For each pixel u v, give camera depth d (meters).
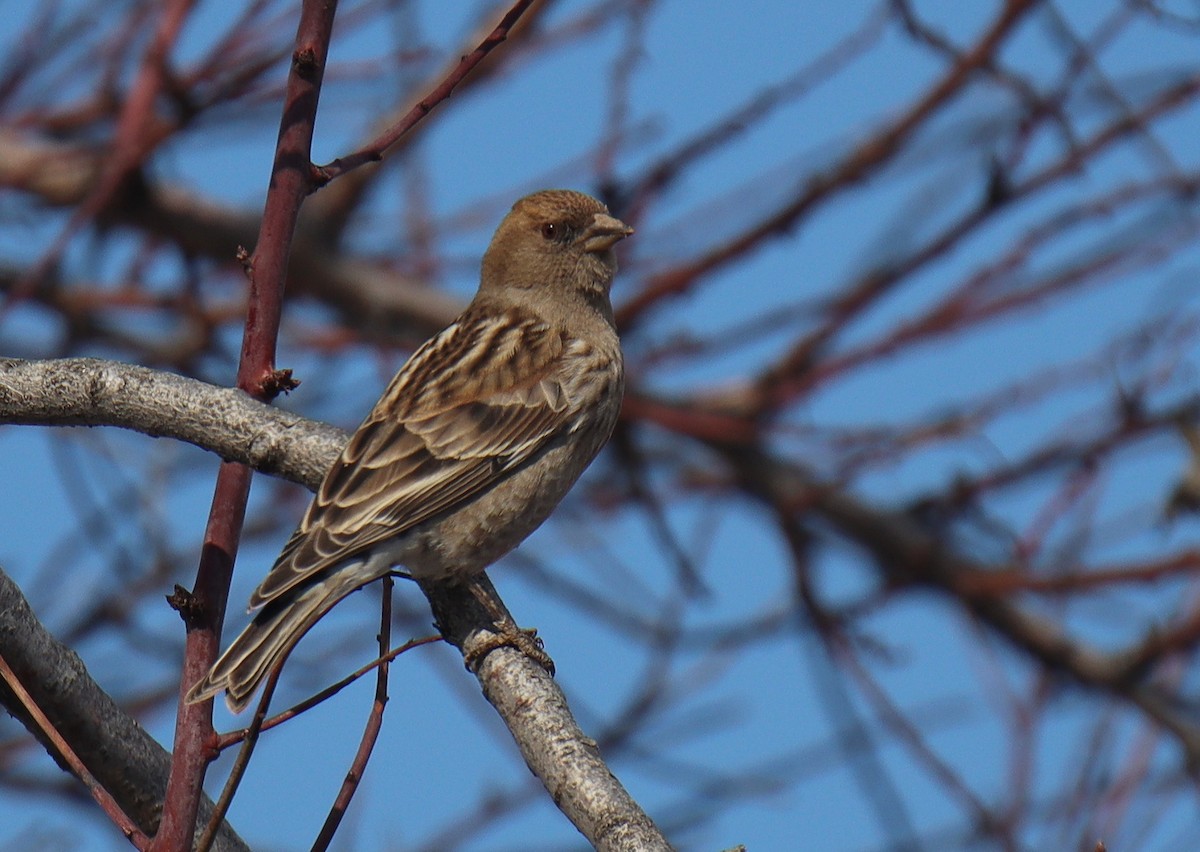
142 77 11.26
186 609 7.54
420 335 14.96
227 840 8.11
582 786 7.23
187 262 13.59
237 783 6.54
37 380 8.55
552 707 7.61
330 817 6.73
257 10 11.62
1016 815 11.27
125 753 8.19
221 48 11.52
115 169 11.26
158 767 8.27
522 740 7.52
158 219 14.02
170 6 11.27
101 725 8.12
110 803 6.91
